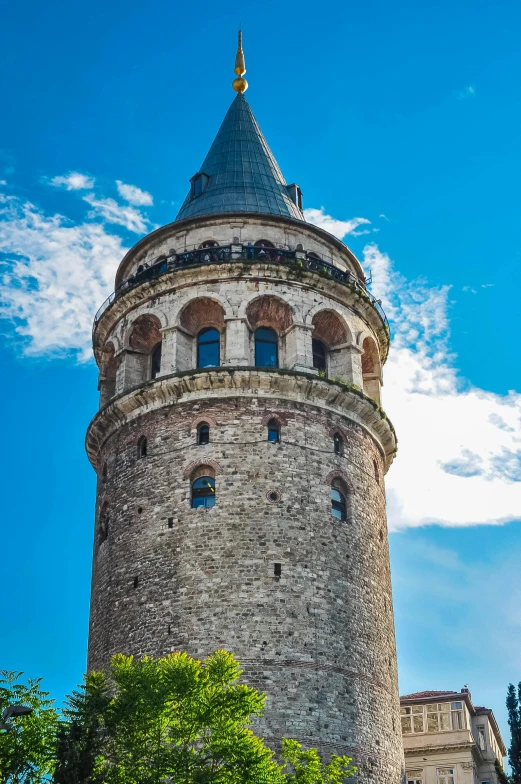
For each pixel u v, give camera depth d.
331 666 45.12
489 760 70.81
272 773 35.84
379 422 53.44
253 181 58.62
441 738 66.75
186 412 50.12
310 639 45.19
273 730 42.84
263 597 45.47
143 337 54.50
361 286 56.94
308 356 51.66
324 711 44.06
